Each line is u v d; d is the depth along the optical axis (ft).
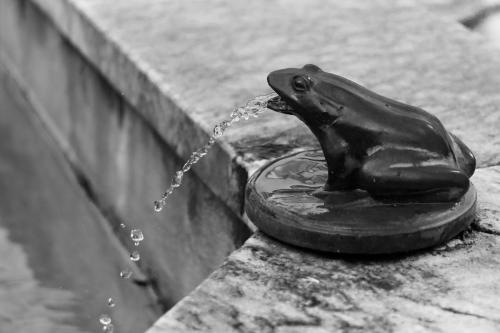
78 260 15.79
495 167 11.32
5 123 21.83
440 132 9.46
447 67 14.57
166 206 14.19
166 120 13.57
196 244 13.20
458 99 13.43
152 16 16.71
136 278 14.88
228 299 8.76
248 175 11.28
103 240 16.29
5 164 19.65
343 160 9.45
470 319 8.47
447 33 16.01
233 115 10.03
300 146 11.93
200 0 17.70
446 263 9.30
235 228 11.90
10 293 14.57
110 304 11.76
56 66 19.71
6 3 23.35
